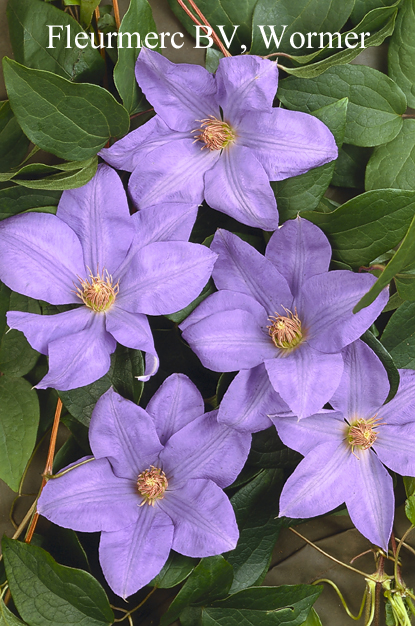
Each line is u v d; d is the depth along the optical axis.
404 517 1.14
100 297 1.04
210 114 1.06
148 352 1.03
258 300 1.06
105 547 1.05
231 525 1.04
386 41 1.10
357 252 1.06
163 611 1.12
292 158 1.04
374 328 1.09
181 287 1.04
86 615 1.07
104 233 1.05
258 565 1.10
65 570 1.05
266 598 1.08
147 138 1.06
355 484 1.06
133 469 1.06
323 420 1.06
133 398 1.06
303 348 1.04
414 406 1.07
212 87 1.05
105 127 1.05
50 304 1.07
